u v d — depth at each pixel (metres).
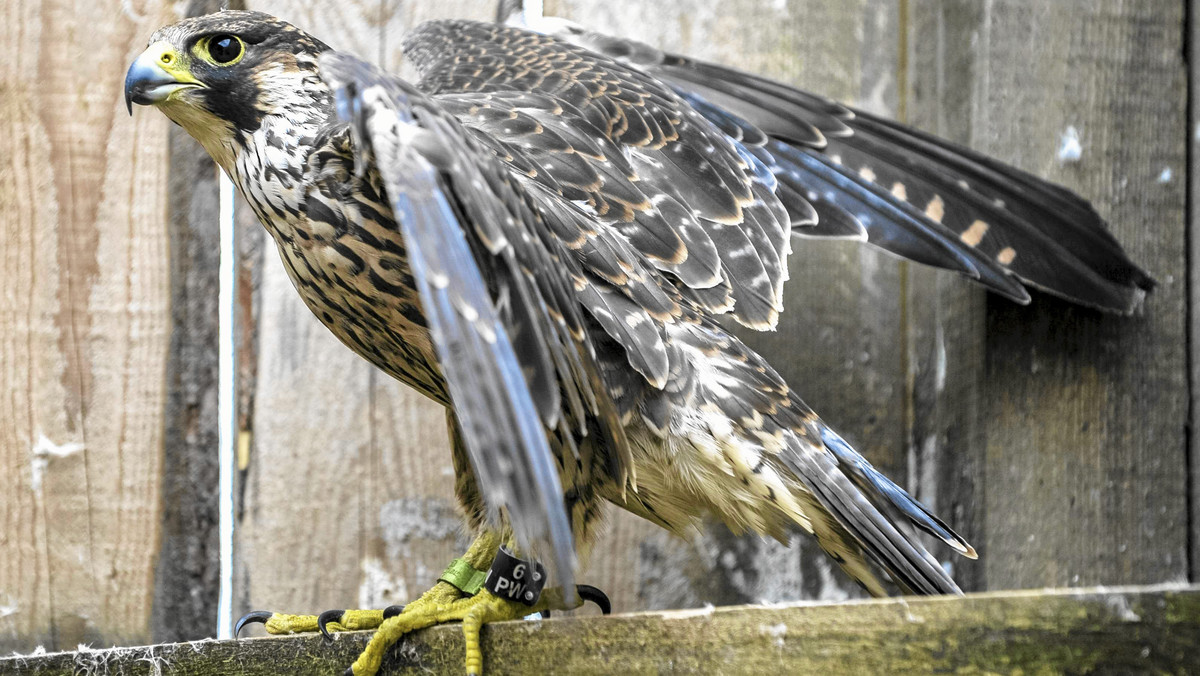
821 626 2.60
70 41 2.86
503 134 2.80
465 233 2.62
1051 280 2.89
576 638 2.63
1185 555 2.88
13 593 2.83
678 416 2.75
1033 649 2.58
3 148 2.85
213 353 2.86
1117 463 2.88
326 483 2.86
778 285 2.83
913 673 2.59
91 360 2.85
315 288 2.77
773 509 2.77
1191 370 2.89
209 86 2.77
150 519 2.84
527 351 2.61
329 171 2.74
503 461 2.58
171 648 2.67
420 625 2.69
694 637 2.61
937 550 2.88
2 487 2.83
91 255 2.85
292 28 2.79
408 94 2.63
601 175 2.80
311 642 2.68
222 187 2.87
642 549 2.89
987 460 2.88
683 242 2.79
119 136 2.86
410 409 2.87
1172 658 2.58
